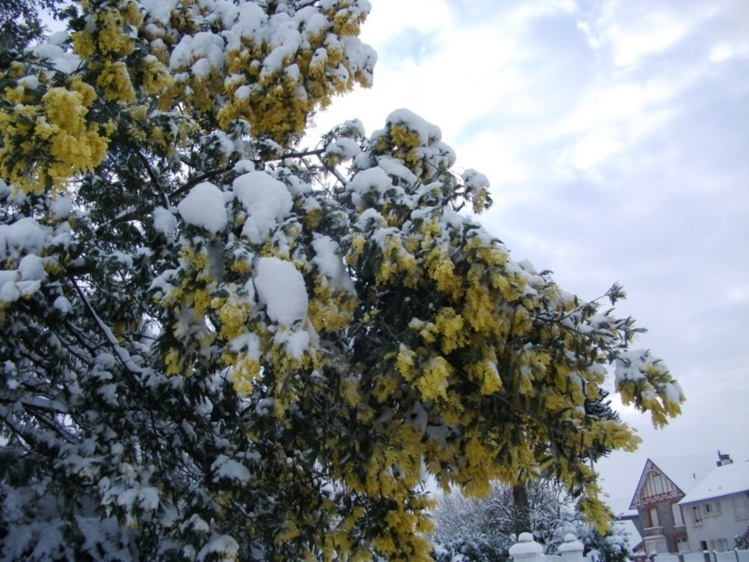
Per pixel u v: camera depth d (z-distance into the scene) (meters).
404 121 6.19
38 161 3.16
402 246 4.26
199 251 4.17
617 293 4.74
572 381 4.57
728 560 19.69
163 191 5.73
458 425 4.98
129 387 5.05
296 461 5.34
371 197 5.25
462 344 4.23
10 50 4.34
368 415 4.74
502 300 4.33
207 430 5.31
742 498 35.69
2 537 4.59
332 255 4.47
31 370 5.30
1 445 5.31
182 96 6.70
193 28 7.08
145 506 4.16
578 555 9.51
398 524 4.83
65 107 3.17
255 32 6.72
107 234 5.48
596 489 4.77
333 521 5.45
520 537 9.80
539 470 5.34
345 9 6.62
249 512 5.00
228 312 3.78
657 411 4.40
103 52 4.58
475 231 4.14
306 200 5.03
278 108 6.59
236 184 4.74
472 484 5.12
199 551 4.32
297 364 3.75
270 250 4.37
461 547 17.56
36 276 4.29
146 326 6.68
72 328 5.12
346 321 4.42
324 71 6.61
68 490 4.68
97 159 3.39
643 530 43.84
